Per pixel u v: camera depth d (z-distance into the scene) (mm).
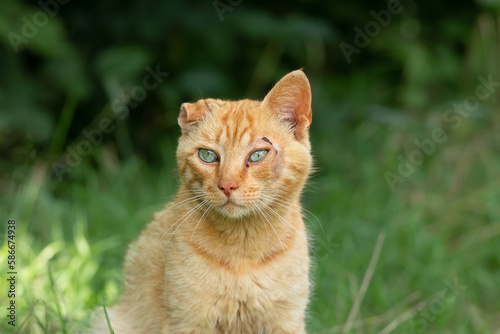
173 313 4805
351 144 9281
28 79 8750
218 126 4734
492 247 7836
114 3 9227
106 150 9016
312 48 9656
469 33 10070
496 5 9562
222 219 4684
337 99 9828
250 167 4605
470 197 8531
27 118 8430
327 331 5887
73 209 8008
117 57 8633
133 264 5395
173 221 4984
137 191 8617
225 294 4727
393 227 7719
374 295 6707
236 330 4910
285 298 4805
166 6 9102
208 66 9336
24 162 8789
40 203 7895
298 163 4773
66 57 8648
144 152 9711
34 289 6207
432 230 8086
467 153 9070
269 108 4836
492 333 6562
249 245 4730
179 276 4750
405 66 9750
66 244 7125
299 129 4891
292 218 4895
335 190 8352
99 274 6734
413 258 7465
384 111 9453
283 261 4789
